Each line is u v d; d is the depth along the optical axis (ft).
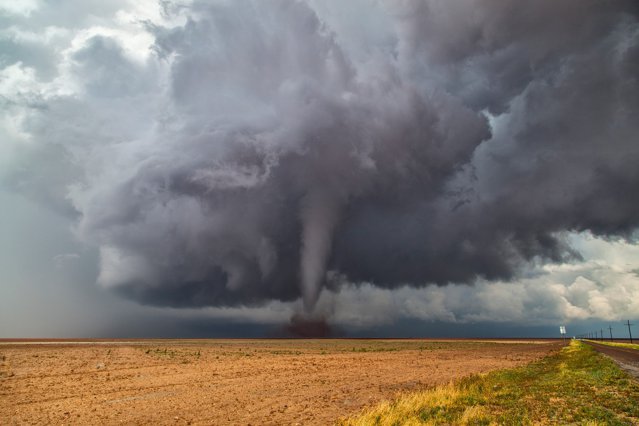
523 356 204.54
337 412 62.95
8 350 171.22
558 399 66.49
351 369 130.72
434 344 413.18
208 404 67.97
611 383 82.94
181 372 110.93
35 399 68.59
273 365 138.10
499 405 62.59
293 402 71.10
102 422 54.65
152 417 57.93
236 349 239.71
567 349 259.39
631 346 334.44
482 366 144.77
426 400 65.87
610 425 48.11
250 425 54.44
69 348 202.28
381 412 57.93
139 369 115.65
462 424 50.93
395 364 151.53
